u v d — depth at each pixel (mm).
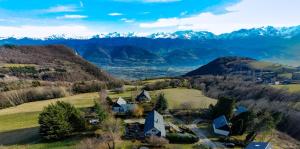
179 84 195750
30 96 176625
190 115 121875
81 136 93375
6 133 104000
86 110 124062
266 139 104375
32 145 88938
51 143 89750
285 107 157125
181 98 152125
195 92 174375
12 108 151000
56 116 93438
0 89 186125
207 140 95562
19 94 173500
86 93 195000
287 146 102062
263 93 185625
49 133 91625
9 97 166500
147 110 122312
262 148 80188
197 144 90562
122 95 161375
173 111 125625
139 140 89500
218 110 116188
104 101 127188
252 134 97312
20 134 102000
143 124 103312
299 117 138625
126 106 120688
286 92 178375
